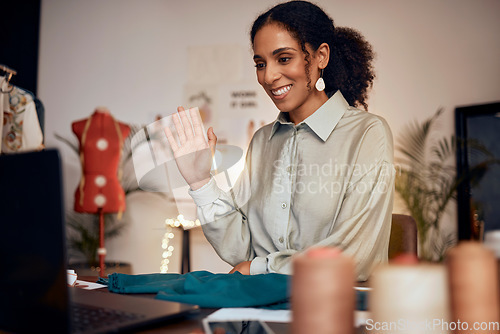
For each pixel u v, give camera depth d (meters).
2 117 1.92
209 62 3.96
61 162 0.55
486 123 3.21
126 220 3.98
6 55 3.89
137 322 0.63
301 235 1.33
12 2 3.96
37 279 0.58
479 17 3.38
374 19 3.57
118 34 4.17
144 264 3.94
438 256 3.28
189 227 3.36
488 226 3.15
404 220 1.46
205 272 1.03
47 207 0.56
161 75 4.05
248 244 1.37
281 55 1.30
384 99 3.51
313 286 0.43
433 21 3.47
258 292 0.82
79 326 0.61
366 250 1.16
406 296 0.44
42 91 4.27
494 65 3.33
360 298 0.77
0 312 0.63
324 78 1.47
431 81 3.45
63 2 4.29
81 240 4.06
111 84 4.15
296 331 0.44
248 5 3.92
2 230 0.62
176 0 4.07
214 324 0.66
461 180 3.19
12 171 0.60
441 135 3.40
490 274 0.43
